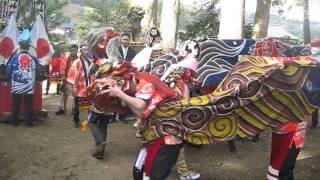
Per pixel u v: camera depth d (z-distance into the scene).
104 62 4.82
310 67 4.92
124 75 4.52
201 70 6.41
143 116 4.31
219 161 6.82
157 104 4.30
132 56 7.74
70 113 10.16
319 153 7.31
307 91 5.00
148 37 7.20
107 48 5.84
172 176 6.01
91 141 7.65
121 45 7.68
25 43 8.20
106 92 4.55
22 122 8.66
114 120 8.64
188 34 19.73
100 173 6.28
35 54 9.01
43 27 9.05
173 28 13.73
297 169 6.54
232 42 6.60
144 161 4.81
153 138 4.48
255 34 15.50
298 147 5.10
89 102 8.03
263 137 8.20
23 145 7.22
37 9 10.09
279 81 4.75
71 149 7.14
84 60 8.08
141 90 4.31
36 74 8.69
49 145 7.30
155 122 4.45
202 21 19.78
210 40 6.50
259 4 15.43
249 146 7.61
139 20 10.18
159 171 4.45
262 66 4.72
